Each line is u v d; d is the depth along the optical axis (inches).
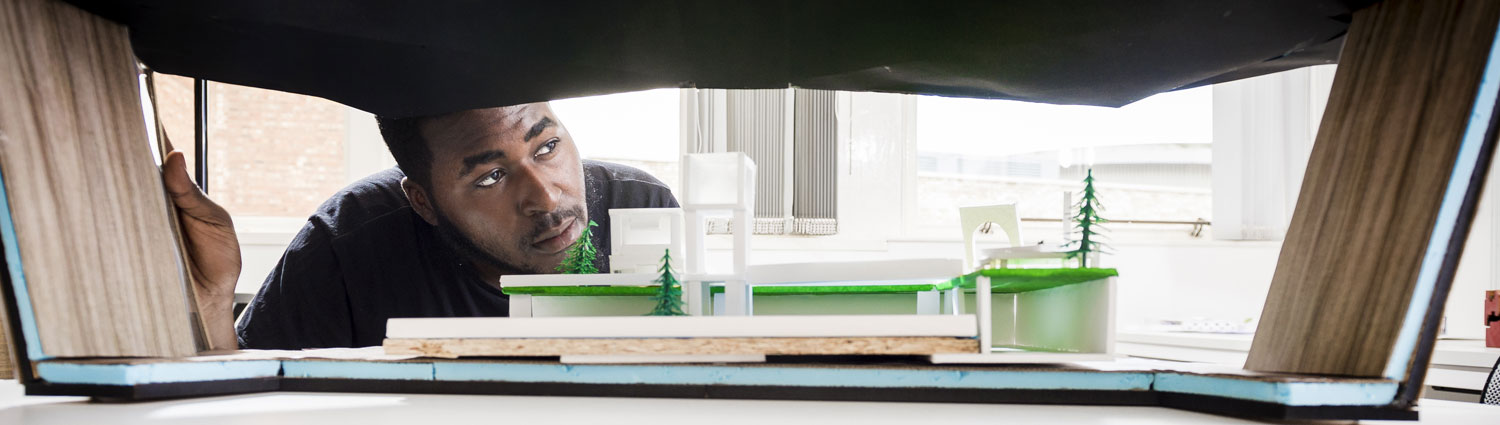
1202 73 36.0
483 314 76.5
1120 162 120.7
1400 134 25.7
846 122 99.4
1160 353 76.3
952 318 27.0
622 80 37.6
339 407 25.9
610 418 23.9
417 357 30.2
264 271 87.3
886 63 35.8
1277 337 28.4
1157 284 100.5
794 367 27.3
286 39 33.8
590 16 32.1
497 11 31.7
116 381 26.4
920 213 109.3
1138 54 34.4
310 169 96.7
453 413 24.7
